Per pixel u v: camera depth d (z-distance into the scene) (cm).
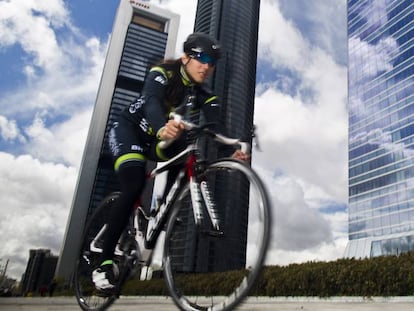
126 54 11106
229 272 203
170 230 244
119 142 261
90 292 301
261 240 179
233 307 187
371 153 6925
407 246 5481
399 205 5909
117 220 249
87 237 330
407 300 746
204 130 230
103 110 10475
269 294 1173
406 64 6644
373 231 6288
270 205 183
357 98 7862
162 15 12056
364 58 7975
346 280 932
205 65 257
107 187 9619
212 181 224
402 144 6219
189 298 226
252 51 10044
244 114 8212
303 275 1064
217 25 9838
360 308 545
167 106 266
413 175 5775
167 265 240
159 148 255
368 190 6706
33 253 11519
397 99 6650
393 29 7281
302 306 595
